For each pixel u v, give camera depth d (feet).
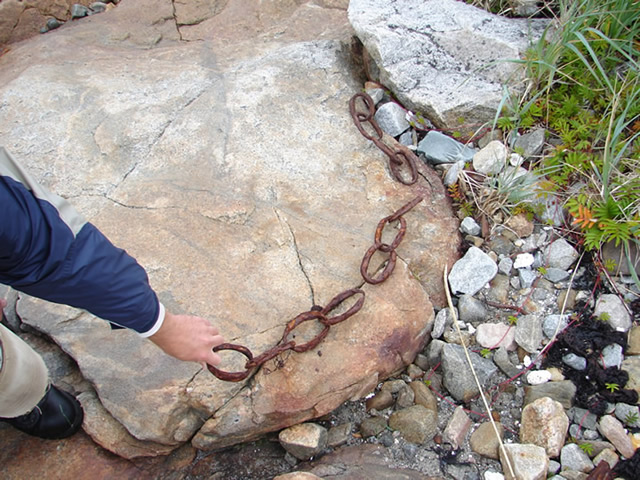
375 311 4.41
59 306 4.54
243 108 5.65
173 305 4.44
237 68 6.10
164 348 3.28
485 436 4.10
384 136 5.50
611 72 5.32
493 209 5.01
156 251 4.74
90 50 6.77
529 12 5.91
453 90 5.48
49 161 5.43
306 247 4.74
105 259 2.79
